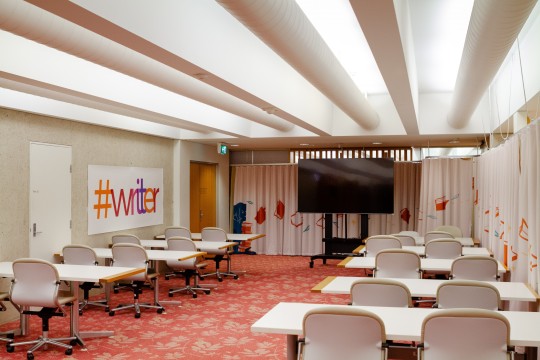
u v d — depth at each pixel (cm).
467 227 1226
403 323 370
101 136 962
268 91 672
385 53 445
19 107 743
